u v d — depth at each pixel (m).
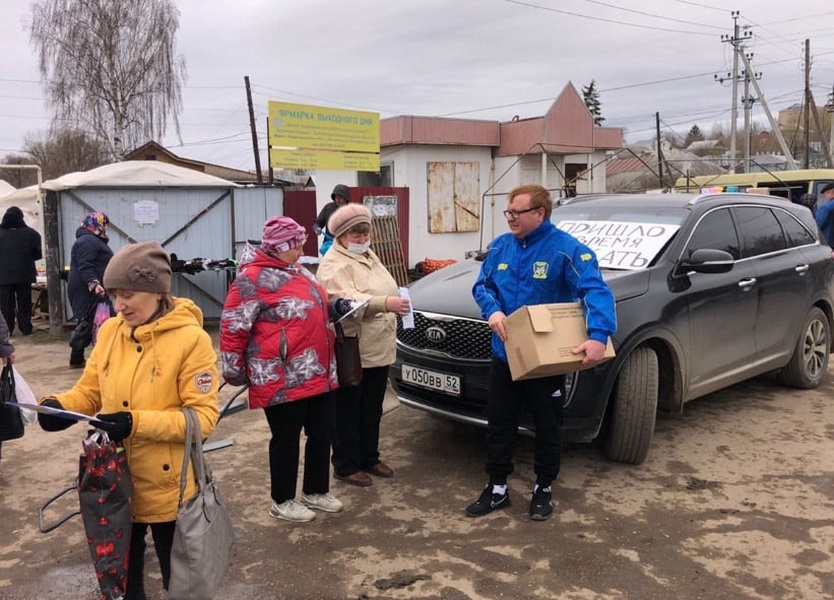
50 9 28.61
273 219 3.38
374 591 3.06
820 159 41.78
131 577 2.62
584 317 3.39
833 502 3.91
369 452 4.30
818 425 5.18
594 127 16.12
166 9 30.09
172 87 30.44
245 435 5.10
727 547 3.41
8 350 3.91
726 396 5.94
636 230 4.95
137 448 2.41
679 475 4.28
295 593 3.05
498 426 3.75
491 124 15.80
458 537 3.55
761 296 5.27
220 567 2.51
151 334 2.44
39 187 11.35
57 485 4.27
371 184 15.89
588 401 3.97
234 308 3.32
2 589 3.11
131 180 9.30
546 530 3.60
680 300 4.51
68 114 29.06
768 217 5.76
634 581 3.12
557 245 3.48
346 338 3.77
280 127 12.45
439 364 4.29
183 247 9.65
